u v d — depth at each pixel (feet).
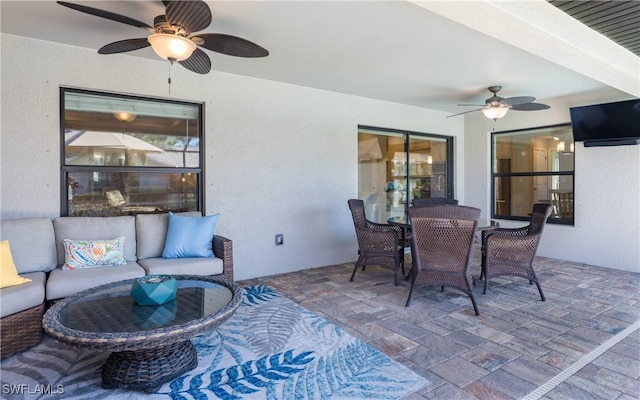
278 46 10.93
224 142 13.76
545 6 8.12
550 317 10.29
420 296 12.17
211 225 11.72
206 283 8.61
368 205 18.45
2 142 10.22
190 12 6.93
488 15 7.23
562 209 18.13
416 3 6.72
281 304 11.34
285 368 7.45
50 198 10.91
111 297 7.68
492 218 20.97
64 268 9.79
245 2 8.25
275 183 15.06
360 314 10.50
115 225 11.12
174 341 6.08
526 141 19.56
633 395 6.56
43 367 7.52
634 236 15.58
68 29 9.93
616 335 9.10
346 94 17.02
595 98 16.55
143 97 12.45
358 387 6.77
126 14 8.96
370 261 13.88
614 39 10.34
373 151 18.63
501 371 7.38
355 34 10.05
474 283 13.80
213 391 6.64
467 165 21.90
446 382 6.97
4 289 8.18
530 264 11.93
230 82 13.83
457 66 12.82
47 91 10.80
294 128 15.48
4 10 8.79
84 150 11.59
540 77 14.15
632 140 15.23
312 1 8.22
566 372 7.34
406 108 19.36
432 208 10.61
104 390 6.70
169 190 13.07
